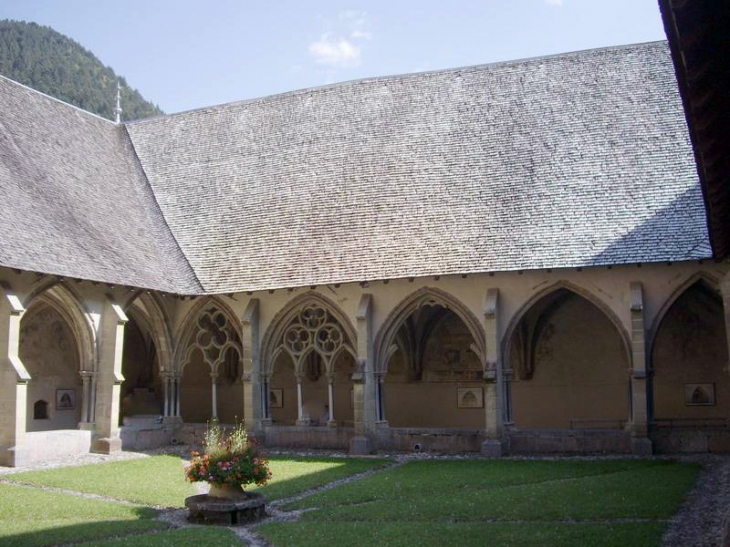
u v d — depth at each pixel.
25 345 30.03
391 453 26.77
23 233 23.81
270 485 19.36
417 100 32.31
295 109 34.41
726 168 11.91
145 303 29.97
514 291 26.36
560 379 31.69
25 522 14.84
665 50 29.91
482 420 32.59
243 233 30.88
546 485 18.30
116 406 26.78
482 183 28.52
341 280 27.28
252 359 29.00
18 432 22.95
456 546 12.26
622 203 26.25
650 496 16.30
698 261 24.30
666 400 30.05
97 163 32.34
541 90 30.58
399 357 33.84
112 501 17.47
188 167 34.34
